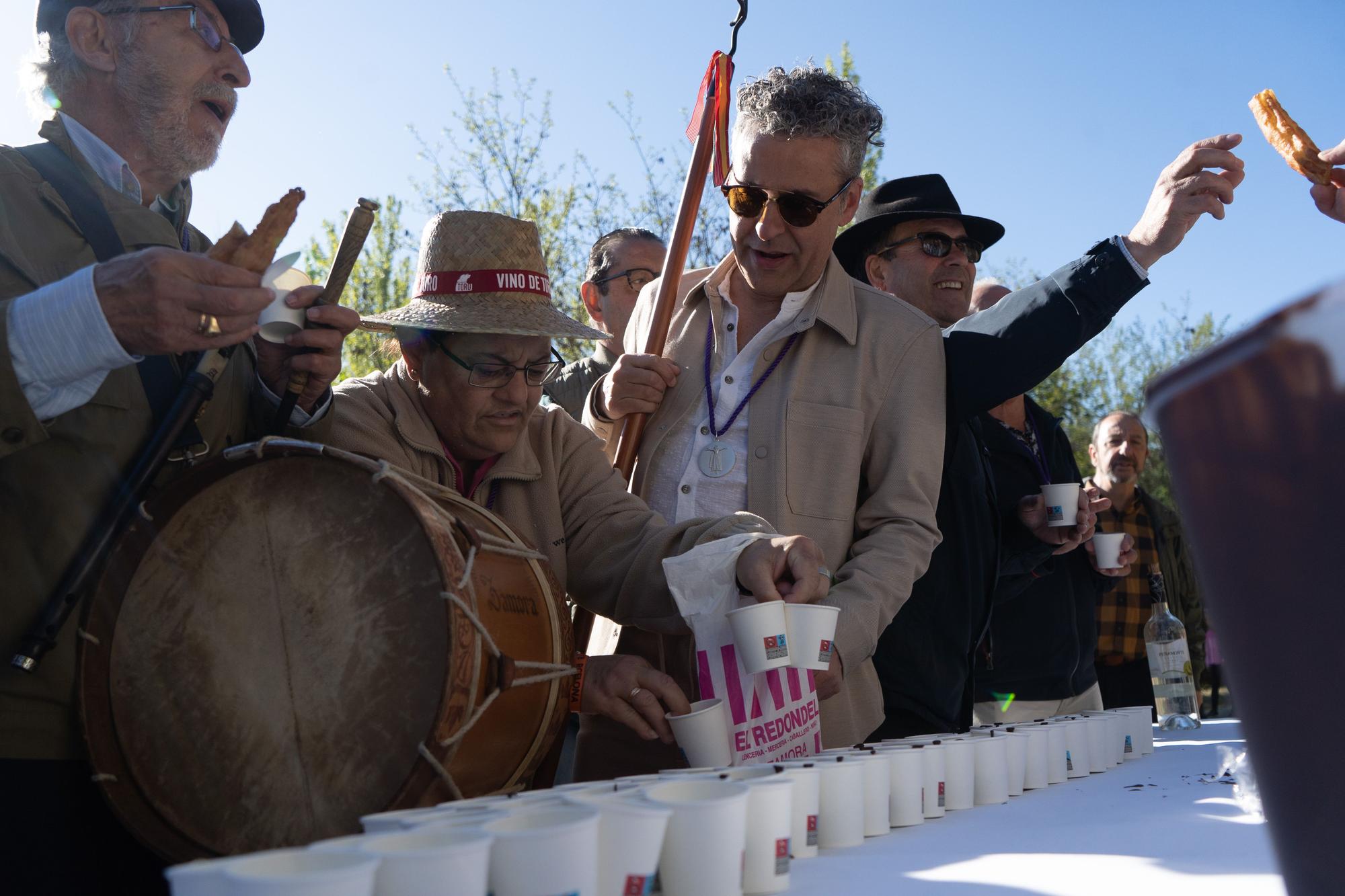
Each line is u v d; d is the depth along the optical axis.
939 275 4.22
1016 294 3.17
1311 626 0.67
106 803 1.89
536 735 1.95
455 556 1.77
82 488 1.94
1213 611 0.72
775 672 2.06
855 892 1.30
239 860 0.96
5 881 1.85
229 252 1.88
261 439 2.12
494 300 2.58
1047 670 4.11
